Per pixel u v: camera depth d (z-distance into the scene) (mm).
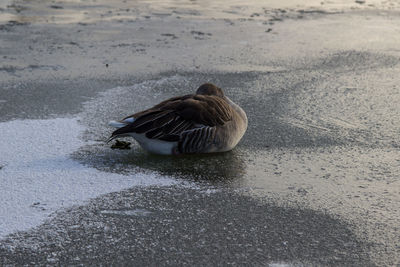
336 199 6016
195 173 6660
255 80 10875
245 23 16672
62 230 5262
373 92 10156
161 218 5531
